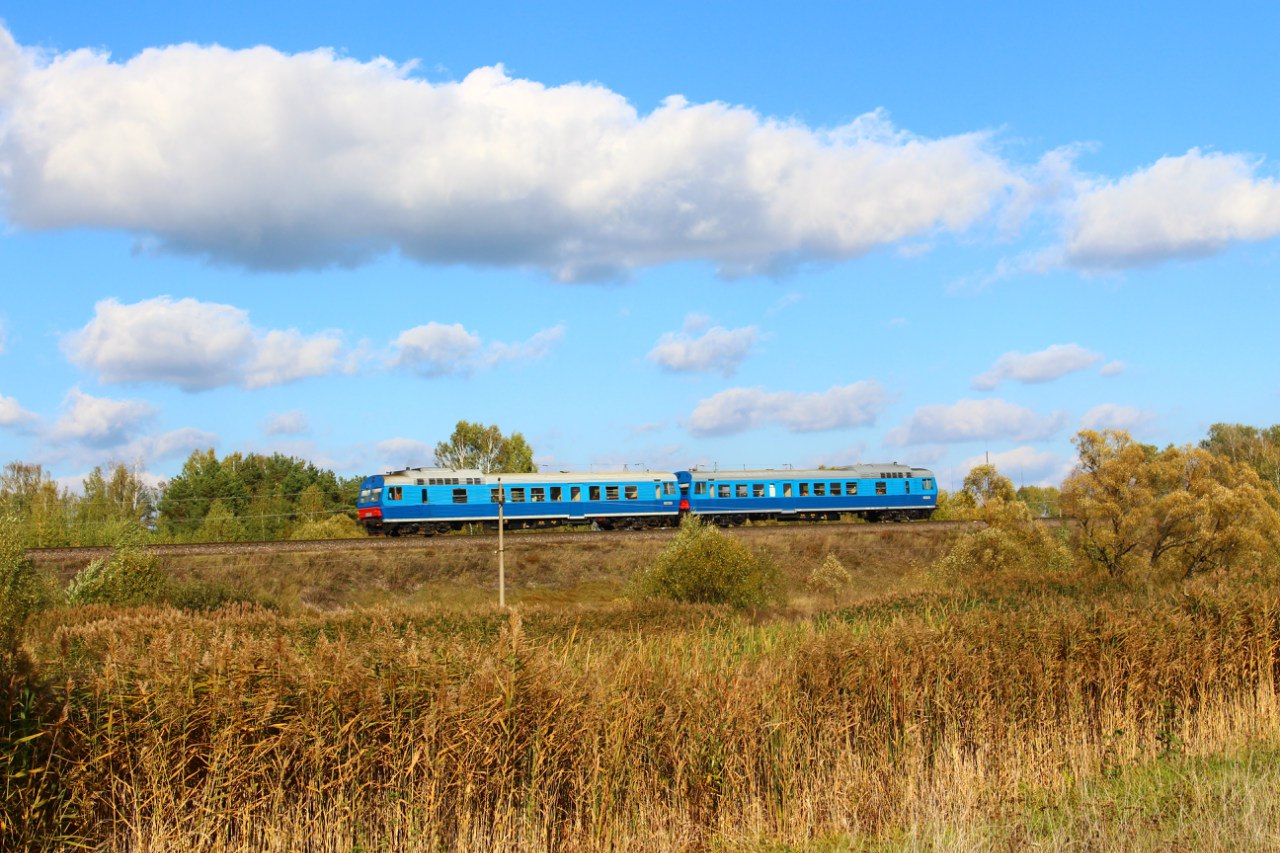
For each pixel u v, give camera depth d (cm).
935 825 1084
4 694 927
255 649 1102
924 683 1393
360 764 1049
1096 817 1123
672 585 3969
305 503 9194
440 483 5850
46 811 947
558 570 5072
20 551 2808
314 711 1055
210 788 998
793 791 1218
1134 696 1574
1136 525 3906
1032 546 4372
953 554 4547
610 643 1686
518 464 9256
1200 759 1431
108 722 980
